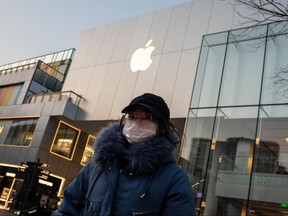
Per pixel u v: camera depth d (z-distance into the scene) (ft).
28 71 113.70
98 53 94.79
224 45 57.36
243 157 44.96
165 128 6.07
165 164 5.56
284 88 45.50
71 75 97.66
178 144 6.12
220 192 43.52
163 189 5.27
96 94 88.02
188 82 70.49
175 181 5.34
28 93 108.27
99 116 83.82
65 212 6.16
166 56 77.41
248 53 53.67
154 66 78.28
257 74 51.11
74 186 6.34
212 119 51.42
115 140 5.83
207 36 60.29
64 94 94.73
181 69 73.10
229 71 54.44
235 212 41.22
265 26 53.52
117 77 85.35
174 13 82.38
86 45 99.86
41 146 90.63
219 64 56.13
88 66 94.94
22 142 97.25
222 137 48.62
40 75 113.29
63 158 95.96
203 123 51.90
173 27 80.38
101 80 88.94
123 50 88.53
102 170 5.76
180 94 70.28
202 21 75.51
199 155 48.67
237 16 69.67
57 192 92.89
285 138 43.37
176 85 71.97
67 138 98.07
